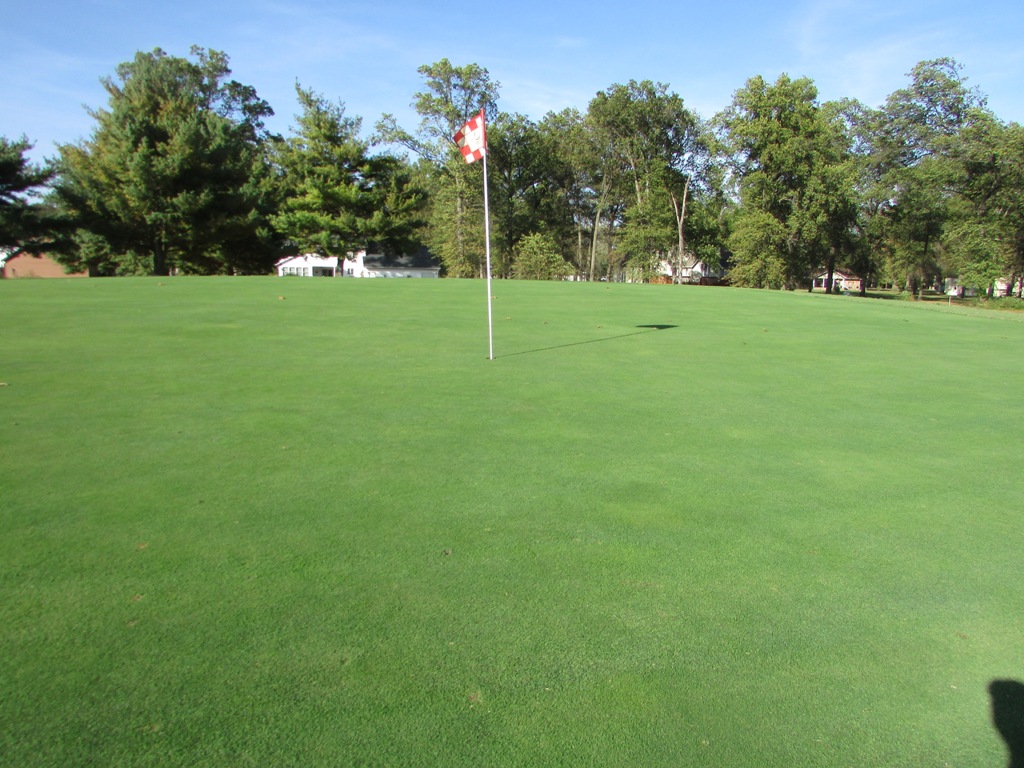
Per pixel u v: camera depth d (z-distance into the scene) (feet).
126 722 7.73
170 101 126.21
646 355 33.27
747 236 144.87
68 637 9.26
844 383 28.40
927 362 34.40
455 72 167.94
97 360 27.99
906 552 12.70
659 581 11.31
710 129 158.10
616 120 172.76
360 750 7.42
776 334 43.06
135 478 15.17
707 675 8.96
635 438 19.47
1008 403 25.44
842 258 177.27
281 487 14.84
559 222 202.69
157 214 115.14
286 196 150.00
